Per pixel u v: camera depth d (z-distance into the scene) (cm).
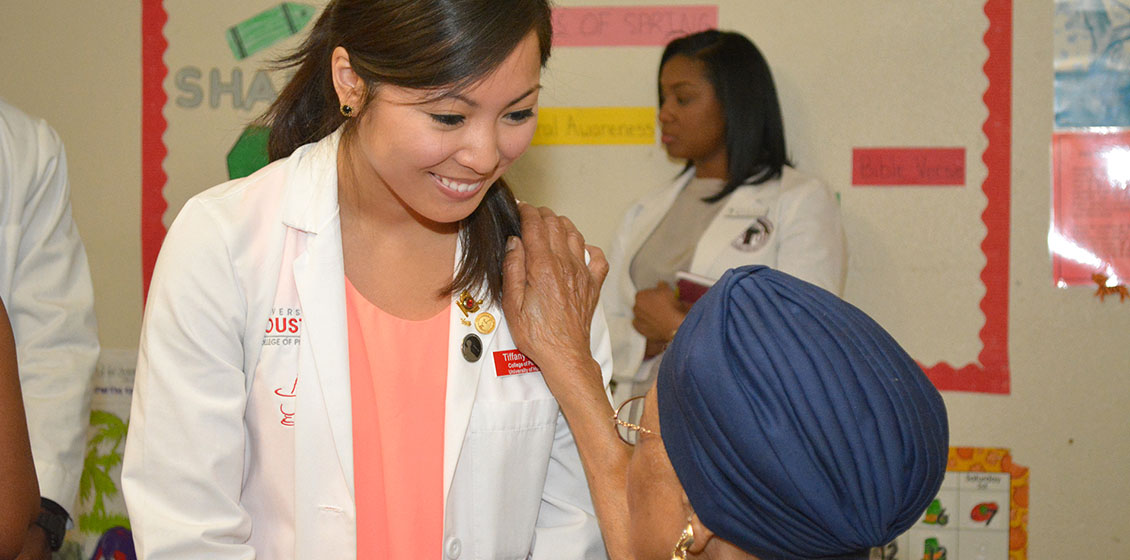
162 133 288
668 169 278
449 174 103
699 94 260
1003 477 273
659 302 262
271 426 113
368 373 116
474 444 119
